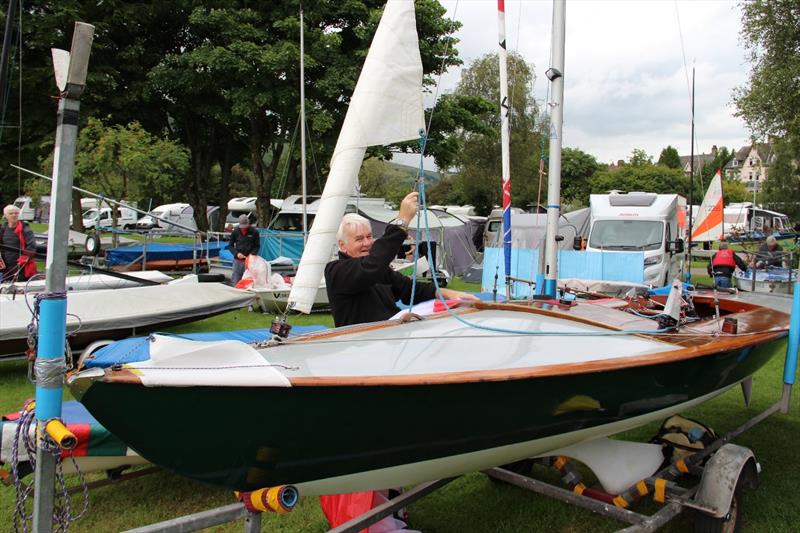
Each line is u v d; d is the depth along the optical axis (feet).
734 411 17.44
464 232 56.24
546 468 13.58
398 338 9.05
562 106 14.99
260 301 31.96
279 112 58.23
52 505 6.14
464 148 105.50
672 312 11.48
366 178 113.39
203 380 6.43
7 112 56.65
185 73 56.75
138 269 44.96
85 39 5.64
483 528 11.21
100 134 54.39
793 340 13.07
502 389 7.93
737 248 74.84
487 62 95.86
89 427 10.30
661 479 9.91
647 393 9.80
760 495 12.22
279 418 7.04
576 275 38.60
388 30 9.05
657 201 48.06
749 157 224.94
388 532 9.48
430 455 8.37
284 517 11.41
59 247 5.85
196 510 11.48
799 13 50.31
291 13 56.59
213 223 89.61
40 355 5.88
